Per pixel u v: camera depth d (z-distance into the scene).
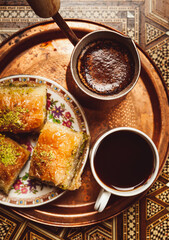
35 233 0.54
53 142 0.49
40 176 0.49
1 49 0.51
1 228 0.54
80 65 0.47
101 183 0.47
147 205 0.54
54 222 0.51
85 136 0.50
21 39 0.51
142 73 0.53
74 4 0.56
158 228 0.54
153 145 0.47
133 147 0.49
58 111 0.51
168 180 0.55
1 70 0.52
